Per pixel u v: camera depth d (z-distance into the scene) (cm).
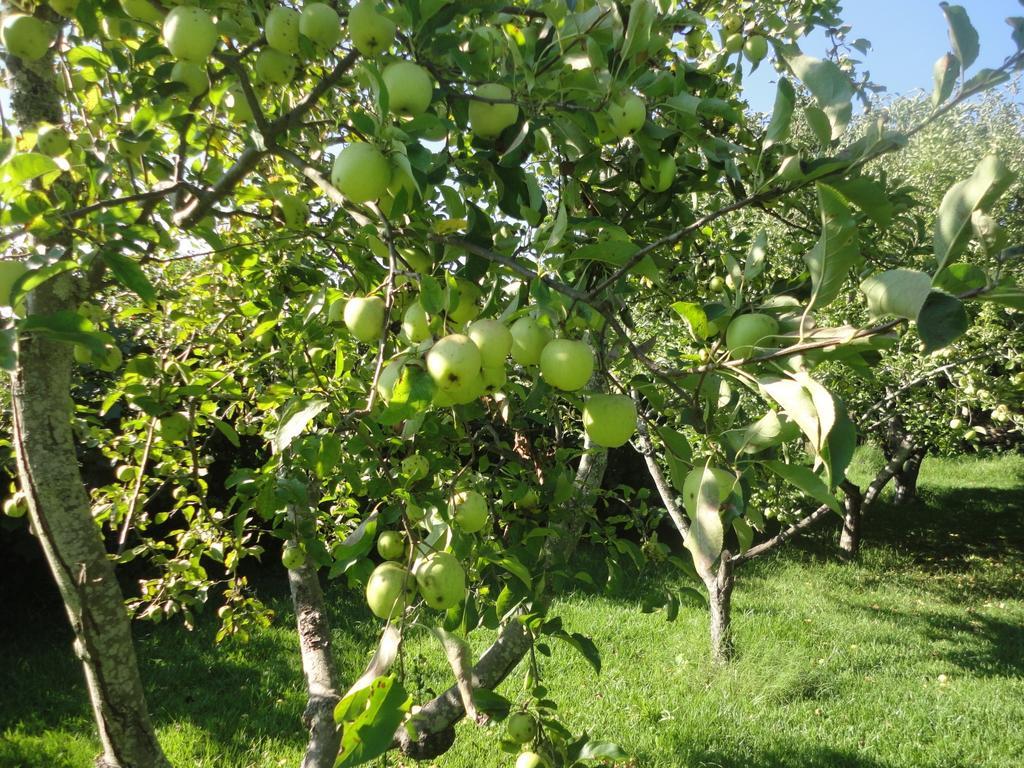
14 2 156
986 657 691
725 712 544
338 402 173
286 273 247
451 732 255
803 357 109
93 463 609
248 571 820
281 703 528
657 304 378
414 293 156
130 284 130
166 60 173
